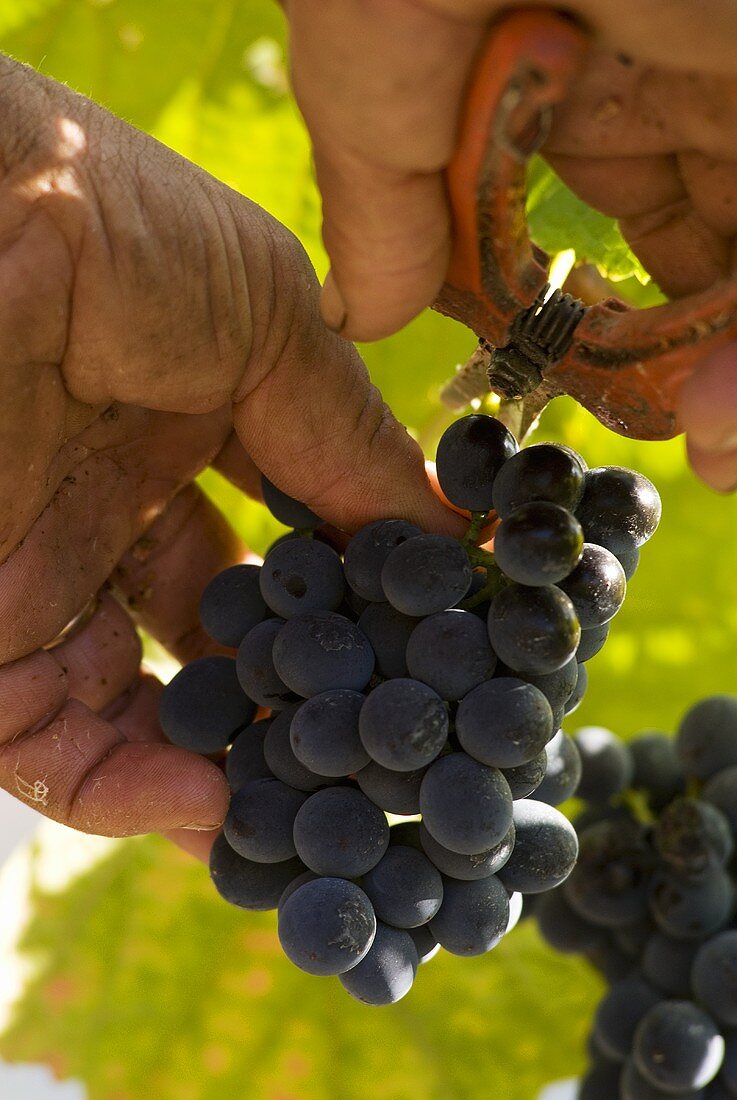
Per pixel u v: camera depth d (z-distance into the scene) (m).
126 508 0.47
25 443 0.43
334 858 0.41
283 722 0.43
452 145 0.37
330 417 0.44
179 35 0.56
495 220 0.38
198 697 0.44
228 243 0.43
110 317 0.42
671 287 0.40
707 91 0.37
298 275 0.44
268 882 0.43
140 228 0.42
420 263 0.39
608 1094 0.52
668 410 0.40
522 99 0.36
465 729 0.40
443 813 0.40
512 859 0.42
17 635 0.45
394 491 0.45
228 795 0.44
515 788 0.42
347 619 0.42
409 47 0.36
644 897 0.50
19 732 0.45
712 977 0.49
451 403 0.46
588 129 0.38
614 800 0.52
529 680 0.41
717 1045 0.49
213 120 0.57
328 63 0.36
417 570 0.41
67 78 0.57
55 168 0.41
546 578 0.40
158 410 0.47
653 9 0.35
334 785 0.42
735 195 0.38
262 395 0.44
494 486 0.41
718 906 0.50
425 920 0.41
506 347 0.41
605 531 0.42
